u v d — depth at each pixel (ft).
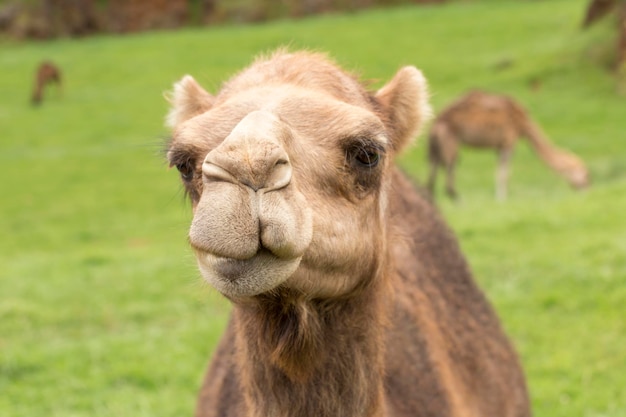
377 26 184.14
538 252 41.50
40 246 76.18
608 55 134.10
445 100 130.41
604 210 49.03
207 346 35.24
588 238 42.98
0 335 38.88
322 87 13.33
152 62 169.07
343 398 13.26
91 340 36.94
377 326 13.65
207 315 39.63
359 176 12.26
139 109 139.64
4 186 101.96
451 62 151.02
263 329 12.72
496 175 95.50
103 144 121.70
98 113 138.51
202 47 177.68
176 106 15.28
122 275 46.83
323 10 205.16
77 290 44.47
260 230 9.87
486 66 145.69
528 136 90.12
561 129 114.52
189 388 32.27
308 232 10.35
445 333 18.40
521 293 36.86
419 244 19.45
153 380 32.94
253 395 13.46
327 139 11.86
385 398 15.29
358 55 160.86
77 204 92.48
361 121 12.07
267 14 205.05
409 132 15.76
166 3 207.31
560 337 33.19
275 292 11.90
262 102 12.07
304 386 13.08
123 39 195.00
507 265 40.37
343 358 13.17
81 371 33.86
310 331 12.55
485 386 18.72
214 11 206.18
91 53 180.14
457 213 55.52
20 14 200.34
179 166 12.11
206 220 9.75
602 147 106.01
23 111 142.20
